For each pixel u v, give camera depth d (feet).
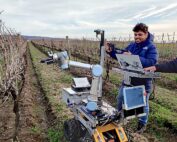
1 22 8.09
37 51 45.96
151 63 5.99
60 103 11.18
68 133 6.63
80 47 39.14
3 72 8.08
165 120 8.82
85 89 6.35
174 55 26.68
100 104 5.63
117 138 5.57
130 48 6.48
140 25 6.08
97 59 26.21
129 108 5.18
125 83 5.65
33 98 13.12
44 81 16.52
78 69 19.47
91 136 5.64
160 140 7.91
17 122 7.86
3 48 8.23
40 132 8.73
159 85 15.70
